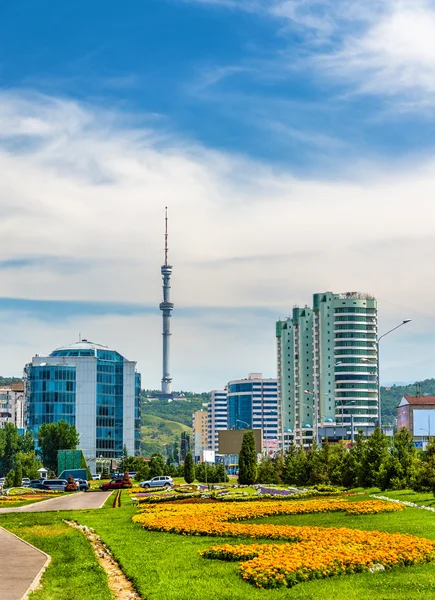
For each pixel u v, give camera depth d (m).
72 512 76.56
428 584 31.58
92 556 41.28
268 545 40.69
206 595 29.98
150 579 33.47
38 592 31.31
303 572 33.56
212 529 50.16
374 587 31.22
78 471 162.62
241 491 109.38
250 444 143.62
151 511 71.56
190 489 122.44
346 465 107.06
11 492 127.88
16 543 49.47
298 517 61.84
